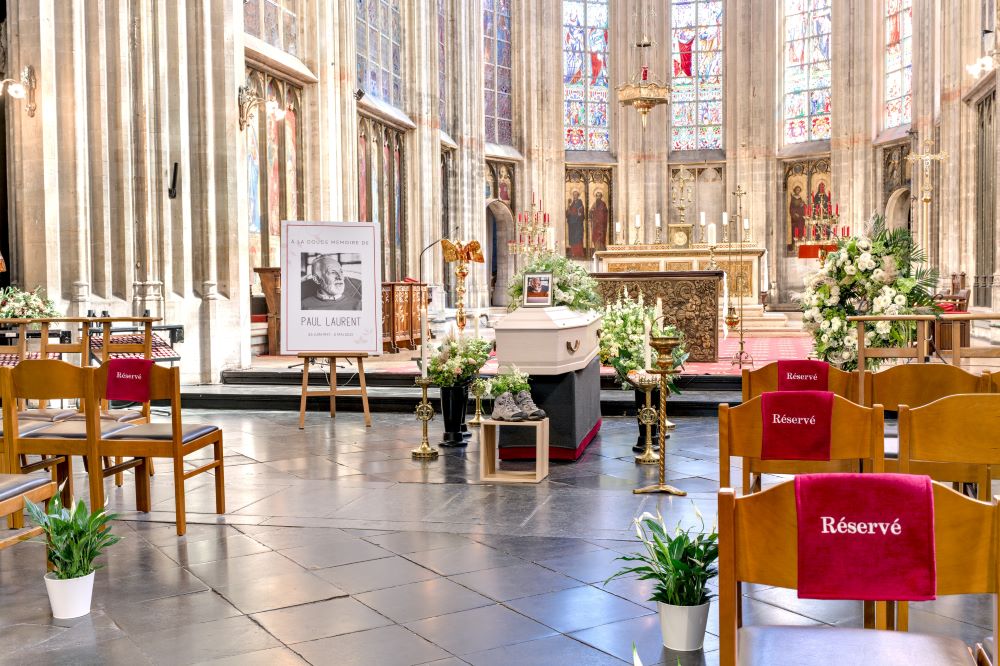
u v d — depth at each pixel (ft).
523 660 12.08
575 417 25.22
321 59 57.06
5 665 12.08
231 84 45.09
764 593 14.56
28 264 36.04
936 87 76.59
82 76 37.09
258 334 50.83
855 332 23.97
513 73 94.07
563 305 27.02
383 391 38.27
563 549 16.98
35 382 17.61
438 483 22.67
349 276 31.86
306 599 14.43
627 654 12.26
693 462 25.08
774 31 93.61
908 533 6.82
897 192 86.12
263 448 27.94
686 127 97.40
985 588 6.89
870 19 87.97
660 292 46.88
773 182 94.53
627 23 96.68
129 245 39.68
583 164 96.02
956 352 20.48
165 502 20.81
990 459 11.05
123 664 12.08
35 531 13.82
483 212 86.53
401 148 73.00
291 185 55.93
